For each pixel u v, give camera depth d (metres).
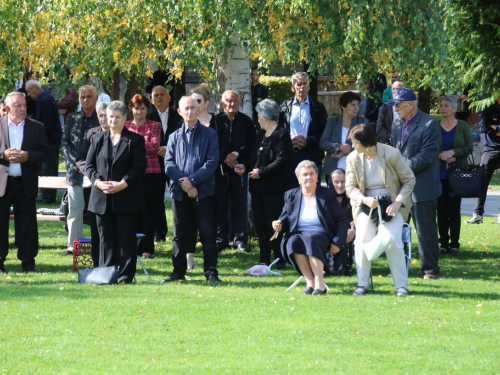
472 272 17.81
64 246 21.47
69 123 19.53
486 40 21.73
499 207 29.11
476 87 23.06
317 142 19.73
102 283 15.95
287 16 18.59
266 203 18.16
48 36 21.02
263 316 13.05
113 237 16.28
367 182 14.98
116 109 15.93
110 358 10.70
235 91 19.80
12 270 17.94
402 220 15.02
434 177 16.84
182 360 10.59
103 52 21.36
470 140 19.94
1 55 20.00
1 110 20.28
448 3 17.84
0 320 12.71
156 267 18.36
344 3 17.55
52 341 11.52
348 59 21.30
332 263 17.22
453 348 11.12
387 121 20.17
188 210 16.45
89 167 16.20
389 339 11.62
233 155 19.50
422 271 17.11
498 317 12.98
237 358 10.70
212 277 16.38
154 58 22.80
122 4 20.59
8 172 17.38
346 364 10.38
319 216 15.02
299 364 10.38
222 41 19.62
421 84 22.14
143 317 12.96
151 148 19.44
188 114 16.12
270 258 19.30
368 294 15.00
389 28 17.69
